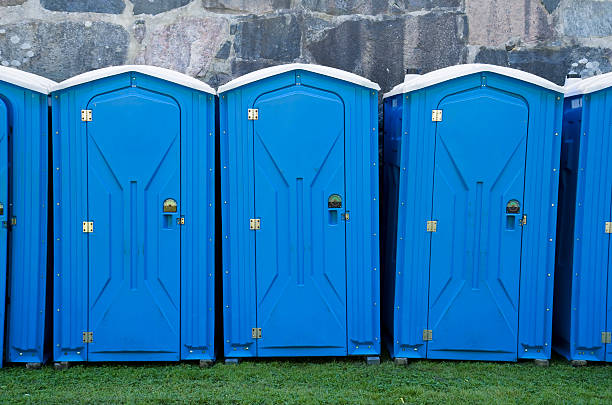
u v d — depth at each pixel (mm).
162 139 3945
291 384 3807
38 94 3873
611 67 5105
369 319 4125
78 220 3955
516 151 3986
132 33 4961
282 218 4039
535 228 4035
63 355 4023
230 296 4082
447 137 3986
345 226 4062
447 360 4203
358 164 4035
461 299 4090
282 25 5051
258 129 3986
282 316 4094
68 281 3988
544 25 5094
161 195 3980
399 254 4102
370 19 5062
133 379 3867
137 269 4008
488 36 5094
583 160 3990
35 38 4887
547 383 3832
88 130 3912
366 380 3867
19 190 3910
